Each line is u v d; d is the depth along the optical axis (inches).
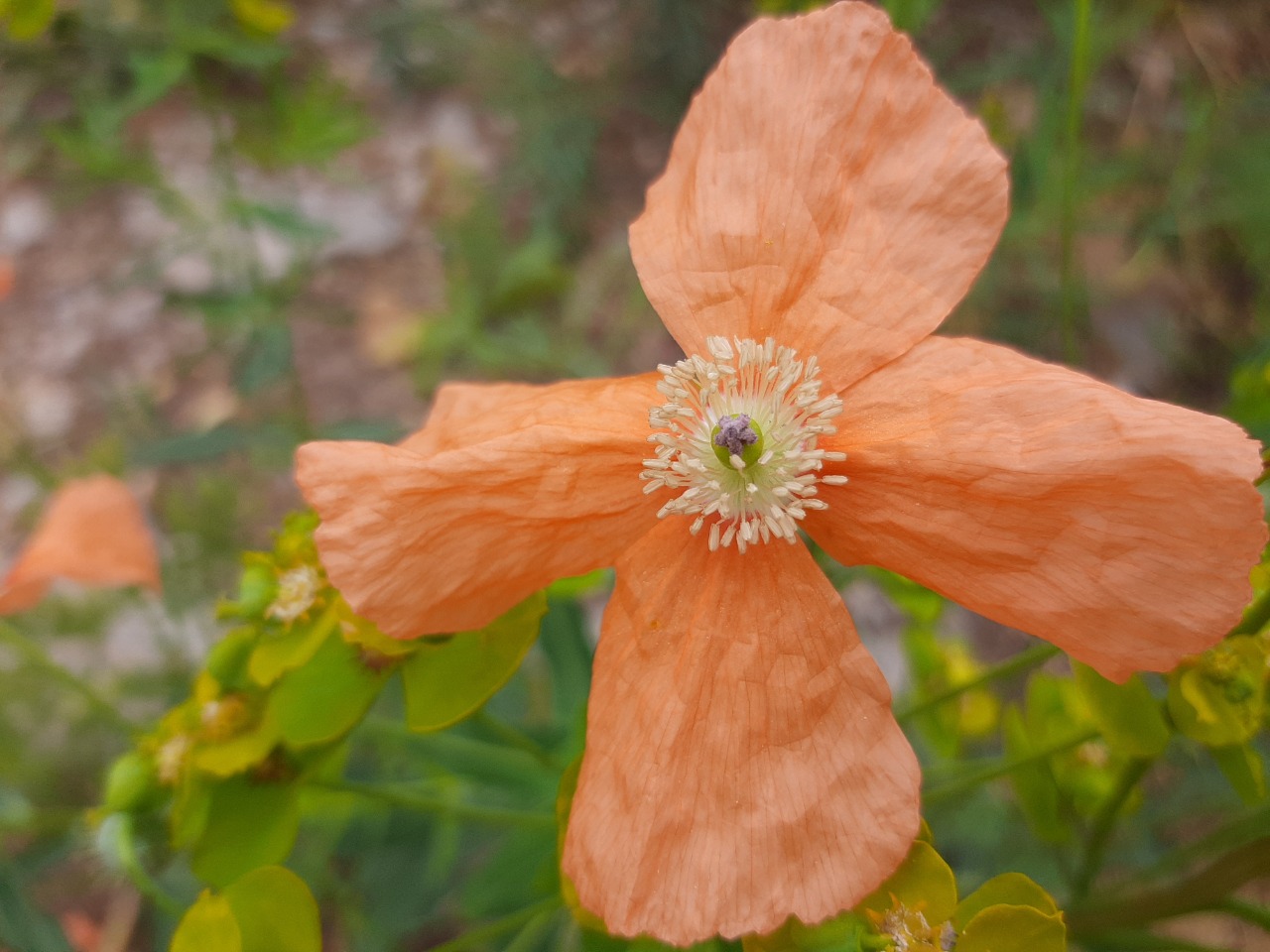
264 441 6.5
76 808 6.8
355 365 9.2
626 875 3.2
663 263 3.6
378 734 5.2
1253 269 8.7
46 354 9.3
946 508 3.3
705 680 3.4
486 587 3.4
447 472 3.3
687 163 3.6
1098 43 7.6
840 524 3.4
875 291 3.5
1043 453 3.1
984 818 5.9
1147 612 3.0
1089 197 8.0
